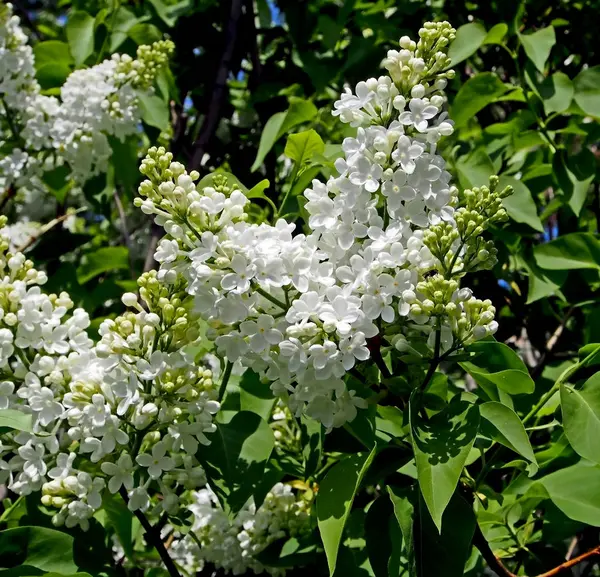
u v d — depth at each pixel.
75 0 1.31
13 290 0.75
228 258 0.72
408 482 0.76
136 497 0.75
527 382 0.74
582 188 0.97
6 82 1.03
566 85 0.97
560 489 0.79
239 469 0.77
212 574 0.91
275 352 0.73
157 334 0.74
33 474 0.74
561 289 1.00
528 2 1.16
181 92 1.27
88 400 0.74
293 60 1.17
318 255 0.73
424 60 0.76
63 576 0.74
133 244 1.45
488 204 0.74
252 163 1.25
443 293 0.71
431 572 0.71
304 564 0.85
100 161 1.07
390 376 0.75
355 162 0.73
